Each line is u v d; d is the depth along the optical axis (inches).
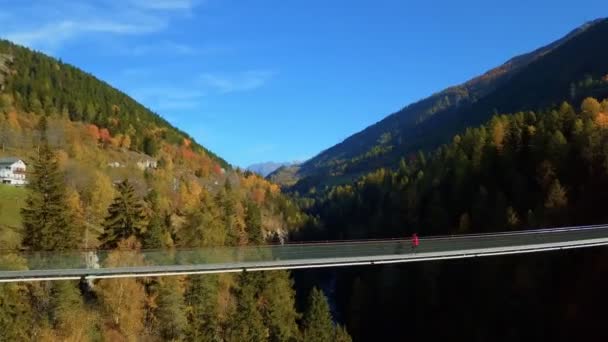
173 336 2578.7
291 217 7263.8
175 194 6225.4
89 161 6181.1
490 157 4439.0
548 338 3002.0
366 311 4015.8
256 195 7746.1
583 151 3627.0
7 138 6048.2
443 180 4813.0
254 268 1504.7
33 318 2228.1
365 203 6259.8
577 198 3491.6
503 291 3253.0
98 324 2407.7
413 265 3922.2
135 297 2497.5
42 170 2684.5
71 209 3046.3
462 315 3437.5
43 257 1545.3
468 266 3533.5
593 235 1993.1
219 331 2765.7
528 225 3334.2
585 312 2896.2
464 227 3833.7
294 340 2881.4
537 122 4670.3
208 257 1644.9
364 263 1616.6
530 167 4018.2
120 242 2650.1
